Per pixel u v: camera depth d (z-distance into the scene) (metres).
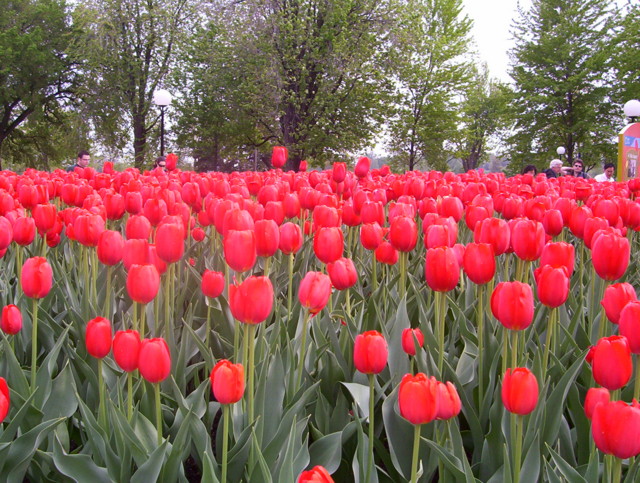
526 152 43.12
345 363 2.39
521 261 2.46
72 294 2.92
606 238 1.99
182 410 1.94
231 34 30.84
